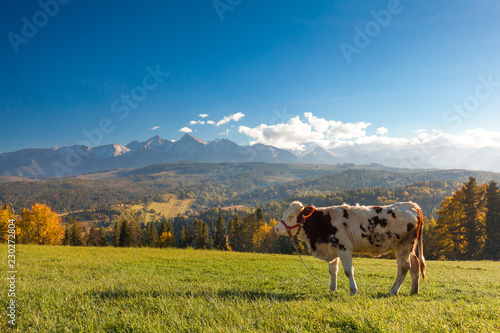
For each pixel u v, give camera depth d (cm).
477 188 3941
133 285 709
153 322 394
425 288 806
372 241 698
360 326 368
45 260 1277
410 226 682
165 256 1692
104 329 393
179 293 610
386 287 848
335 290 731
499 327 350
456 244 3919
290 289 773
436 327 355
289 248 6306
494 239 3741
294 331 352
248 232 8000
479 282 994
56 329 387
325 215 734
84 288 646
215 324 384
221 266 1335
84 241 8281
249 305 493
